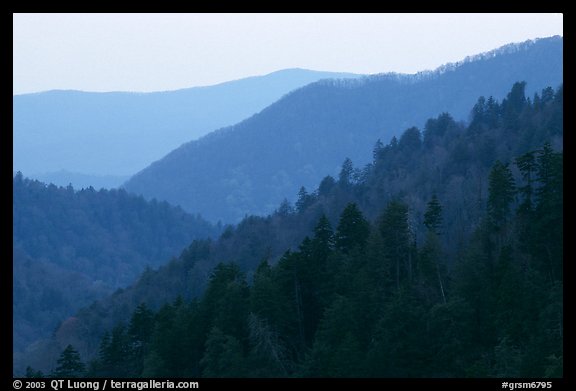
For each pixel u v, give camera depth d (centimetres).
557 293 6781
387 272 8312
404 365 7131
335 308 7569
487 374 6394
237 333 7938
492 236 8081
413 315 7319
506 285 7038
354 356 7081
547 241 7588
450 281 8069
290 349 7962
